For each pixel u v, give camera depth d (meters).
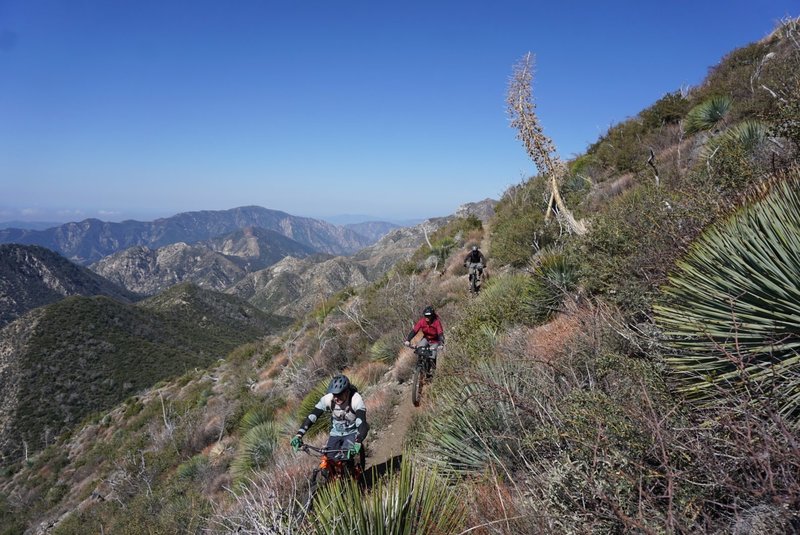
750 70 12.74
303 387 14.52
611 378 3.50
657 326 3.41
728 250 3.07
